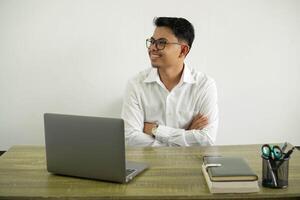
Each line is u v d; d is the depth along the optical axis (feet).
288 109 10.59
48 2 9.94
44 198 4.45
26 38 10.11
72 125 4.91
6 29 10.05
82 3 9.95
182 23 7.41
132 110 7.84
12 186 4.80
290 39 10.22
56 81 10.34
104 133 4.75
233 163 4.88
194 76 7.89
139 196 4.44
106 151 4.79
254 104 10.53
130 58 10.20
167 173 5.23
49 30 10.07
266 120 10.64
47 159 5.18
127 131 7.64
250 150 6.35
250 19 10.10
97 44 10.15
